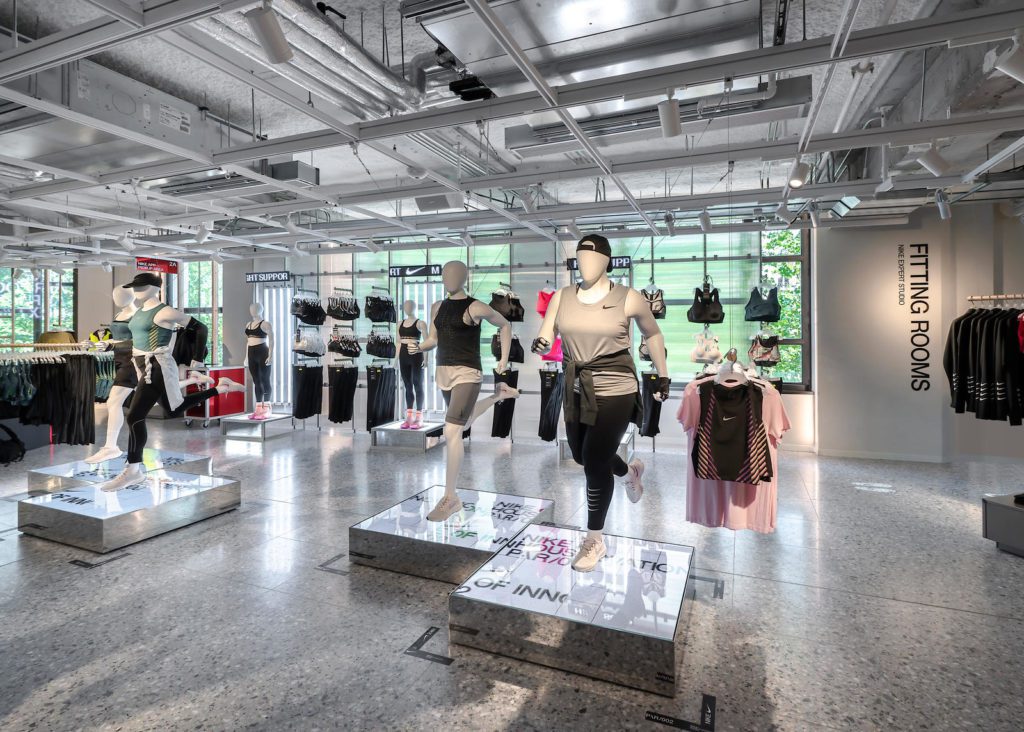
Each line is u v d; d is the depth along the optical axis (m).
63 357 5.12
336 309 8.10
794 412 7.56
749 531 4.29
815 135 3.84
